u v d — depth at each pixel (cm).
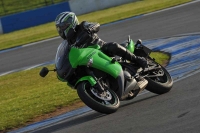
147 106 2175
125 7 9125
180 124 1744
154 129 1747
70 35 2091
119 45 2214
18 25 9281
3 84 4169
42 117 2502
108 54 2203
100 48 2167
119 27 6247
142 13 7131
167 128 1727
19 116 2561
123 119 1995
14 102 3075
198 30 4569
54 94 3030
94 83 2025
